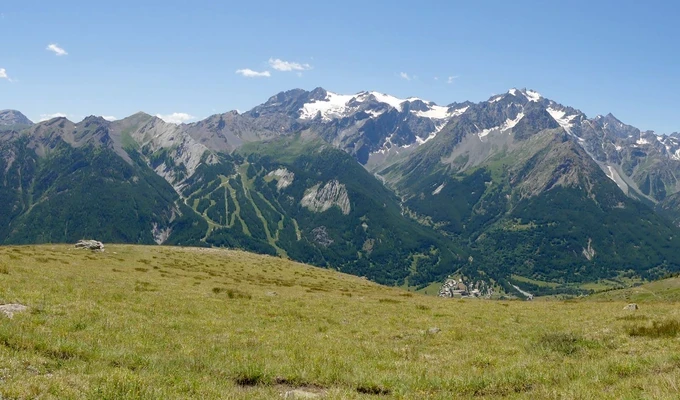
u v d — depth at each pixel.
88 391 13.87
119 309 29.94
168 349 21.62
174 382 16.06
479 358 23.62
